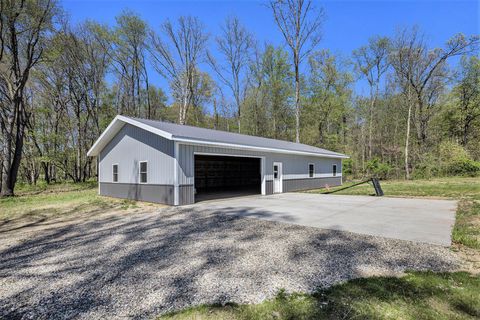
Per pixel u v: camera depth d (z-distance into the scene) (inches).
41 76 765.9
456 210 291.9
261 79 1123.3
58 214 318.0
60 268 144.2
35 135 743.7
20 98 571.5
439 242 173.9
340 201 397.1
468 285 109.9
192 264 144.6
